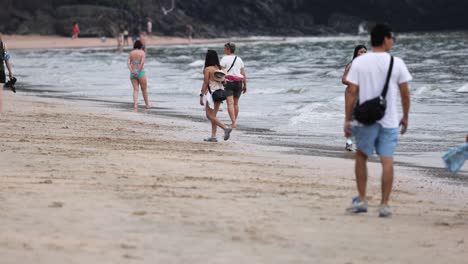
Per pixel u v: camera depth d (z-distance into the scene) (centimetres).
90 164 2181
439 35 18612
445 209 1800
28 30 17512
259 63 9506
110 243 1266
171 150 2642
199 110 4350
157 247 1259
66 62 9850
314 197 1838
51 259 1147
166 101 4934
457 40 15338
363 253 1314
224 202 1697
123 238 1308
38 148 2484
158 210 1559
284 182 2050
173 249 1253
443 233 1509
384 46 1622
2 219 1415
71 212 1498
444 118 3922
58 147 2548
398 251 1345
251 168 2298
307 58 10431
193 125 3591
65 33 17525
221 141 3038
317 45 14675
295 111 4266
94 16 17738
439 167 2522
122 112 4128
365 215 1648
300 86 6016
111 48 14225
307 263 1222
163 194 1752
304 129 3516
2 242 1239
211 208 1617
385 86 1593
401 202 1862
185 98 5150
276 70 8031
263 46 14512
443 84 6034
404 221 1612
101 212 1509
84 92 5628
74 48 14200
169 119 3844
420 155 2791
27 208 1522
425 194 2011
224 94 3000
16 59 10631
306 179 2131
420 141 3155
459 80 6438
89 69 8444
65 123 3378
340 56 10762
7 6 17338
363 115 1580
